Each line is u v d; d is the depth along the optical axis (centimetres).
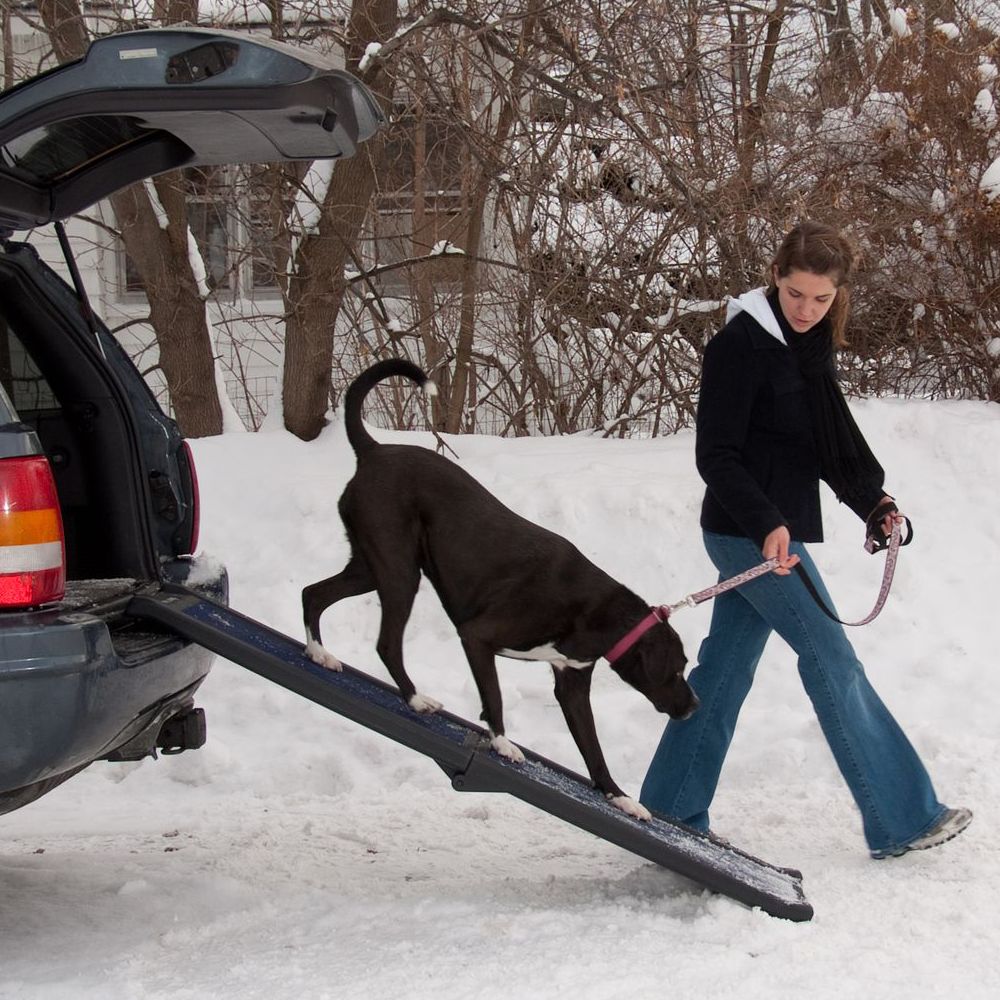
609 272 911
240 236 1118
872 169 912
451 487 396
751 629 411
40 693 298
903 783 400
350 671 406
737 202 853
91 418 405
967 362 909
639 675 392
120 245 1127
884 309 920
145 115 338
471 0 858
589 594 385
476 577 386
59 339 400
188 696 389
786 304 389
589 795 381
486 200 982
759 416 396
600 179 903
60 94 311
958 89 890
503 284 959
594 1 845
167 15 827
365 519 398
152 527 409
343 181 842
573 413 952
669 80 873
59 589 316
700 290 915
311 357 838
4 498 307
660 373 891
